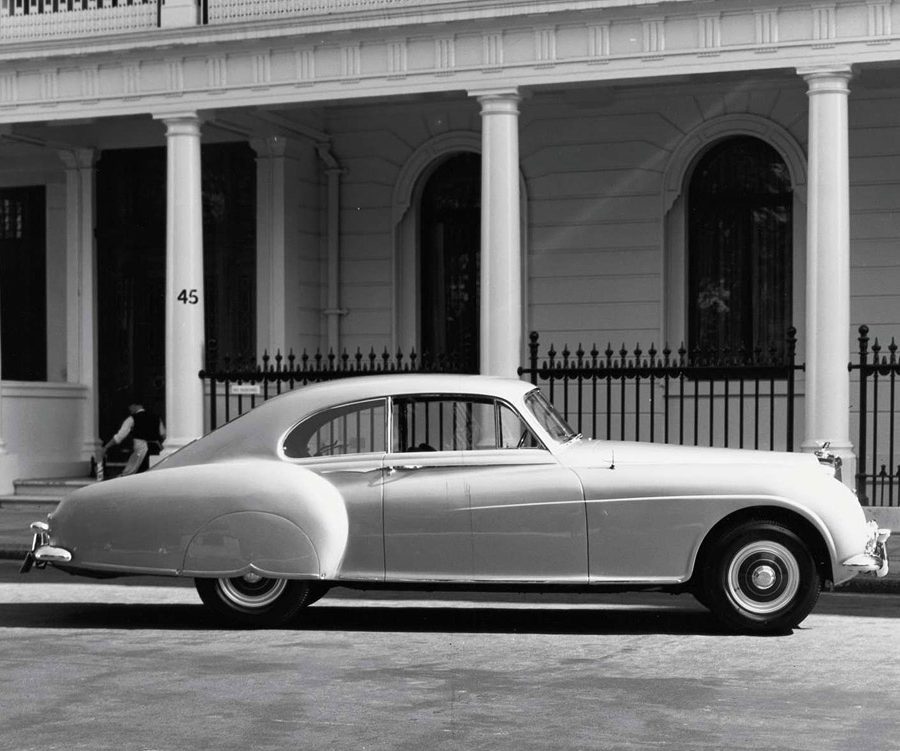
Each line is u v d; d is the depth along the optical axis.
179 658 9.58
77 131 23.41
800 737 7.31
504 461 10.51
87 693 8.43
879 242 20.11
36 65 20.44
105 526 10.78
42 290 24.34
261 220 22.42
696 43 17.41
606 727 7.51
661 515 10.34
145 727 7.54
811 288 16.98
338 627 11.00
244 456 10.81
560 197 21.67
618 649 9.93
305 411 10.80
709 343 21.27
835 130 16.95
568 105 21.55
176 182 19.73
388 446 10.66
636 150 21.28
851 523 10.34
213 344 19.38
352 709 7.95
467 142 22.25
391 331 22.70
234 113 20.39
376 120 22.70
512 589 10.63
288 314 22.50
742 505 10.30
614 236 21.44
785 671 9.09
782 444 20.67
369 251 22.83
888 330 20.08
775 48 17.12
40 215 24.36
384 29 18.53
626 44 17.69
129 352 23.67
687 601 12.53
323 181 23.14
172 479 10.75
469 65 18.31
